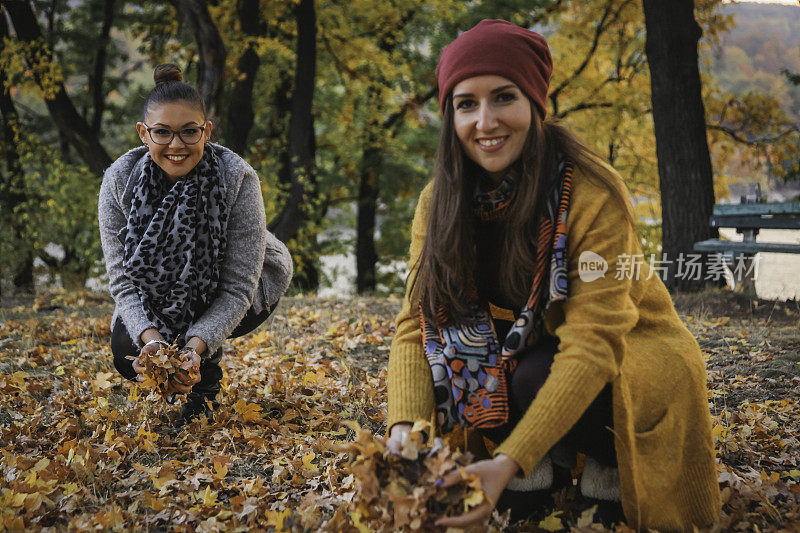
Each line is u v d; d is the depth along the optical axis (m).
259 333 4.83
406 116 16.06
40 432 3.02
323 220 16.77
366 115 15.27
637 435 1.76
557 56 15.68
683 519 1.86
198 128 2.68
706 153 8.38
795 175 13.38
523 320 1.81
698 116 8.38
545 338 1.91
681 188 8.31
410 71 15.02
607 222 1.77
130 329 2.70
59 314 6.04
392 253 18.48
